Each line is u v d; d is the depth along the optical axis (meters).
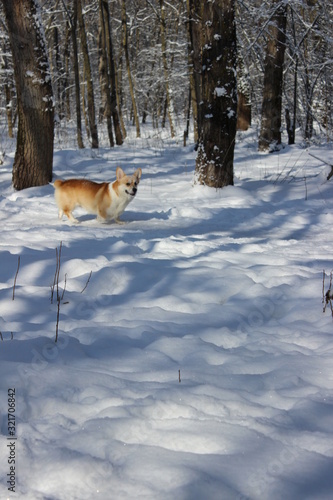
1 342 3.36
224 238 7.00
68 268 5.20
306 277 5.00
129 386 2.87
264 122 17.39
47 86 10.74
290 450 2.25
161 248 6.39
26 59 10.41
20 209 9.19
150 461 2.16
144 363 3.21
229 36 10.04
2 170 13.50
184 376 3.01
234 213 8.77
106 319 4.02
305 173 12.83
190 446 2.31
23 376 2.90
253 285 4.71
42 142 10.91
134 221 8.33
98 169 14.43
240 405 2.65
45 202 9.80
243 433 2.38
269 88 17.09
